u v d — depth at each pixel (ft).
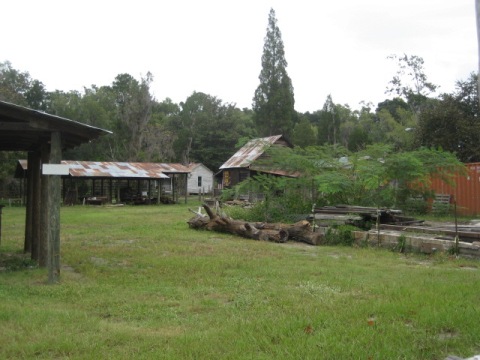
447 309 17.54
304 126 202.80
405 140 154.61
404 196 61.11
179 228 56.90
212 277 26.20
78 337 15.46
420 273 27.61
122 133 190.39
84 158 185.06
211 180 201.98
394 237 39.42
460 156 97.40
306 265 30.76
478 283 23.48
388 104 259.60
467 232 37.91
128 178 118.83
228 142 221.46
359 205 56.34
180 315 18.53
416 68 170.30
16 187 141.49
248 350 13.84
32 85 210.18
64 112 192.03
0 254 36.65
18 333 15.89
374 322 16.24
